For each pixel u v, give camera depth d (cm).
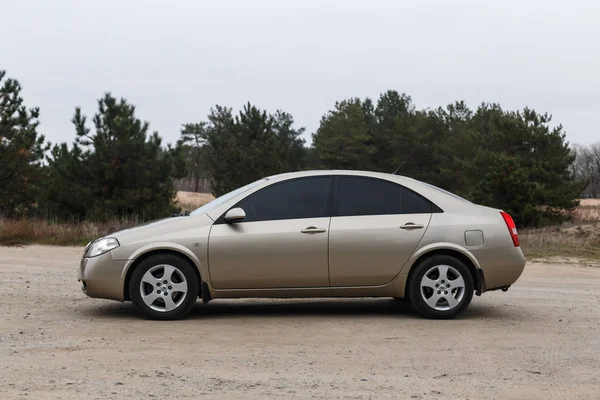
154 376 549
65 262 1462
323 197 830
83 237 1948
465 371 584
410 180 849
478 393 519
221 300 997
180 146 2741
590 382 555
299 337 718
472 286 828
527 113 3734
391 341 702
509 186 3172
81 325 764
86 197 2539
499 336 735
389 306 939
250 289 812
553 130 3628
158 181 2680
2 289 1035
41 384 519
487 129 4881
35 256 1585
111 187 2611
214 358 616
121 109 2645
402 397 504
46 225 2027
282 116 6638
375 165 6178
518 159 3403
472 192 3325
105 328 749
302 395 504
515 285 1220
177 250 799
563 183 3444
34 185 2748
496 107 5650
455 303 826
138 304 799
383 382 544
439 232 827
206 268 802
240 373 564
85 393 497
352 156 6059
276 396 500
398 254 820
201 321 805
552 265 1625
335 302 977
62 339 686
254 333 736
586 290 1162
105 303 927
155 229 812
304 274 812
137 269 798
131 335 713
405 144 5816
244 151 3834
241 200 823
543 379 562
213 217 816
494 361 622
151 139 2653
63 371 559
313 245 811
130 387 516
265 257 805
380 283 825
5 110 2766
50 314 832
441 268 825
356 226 820
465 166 3975
